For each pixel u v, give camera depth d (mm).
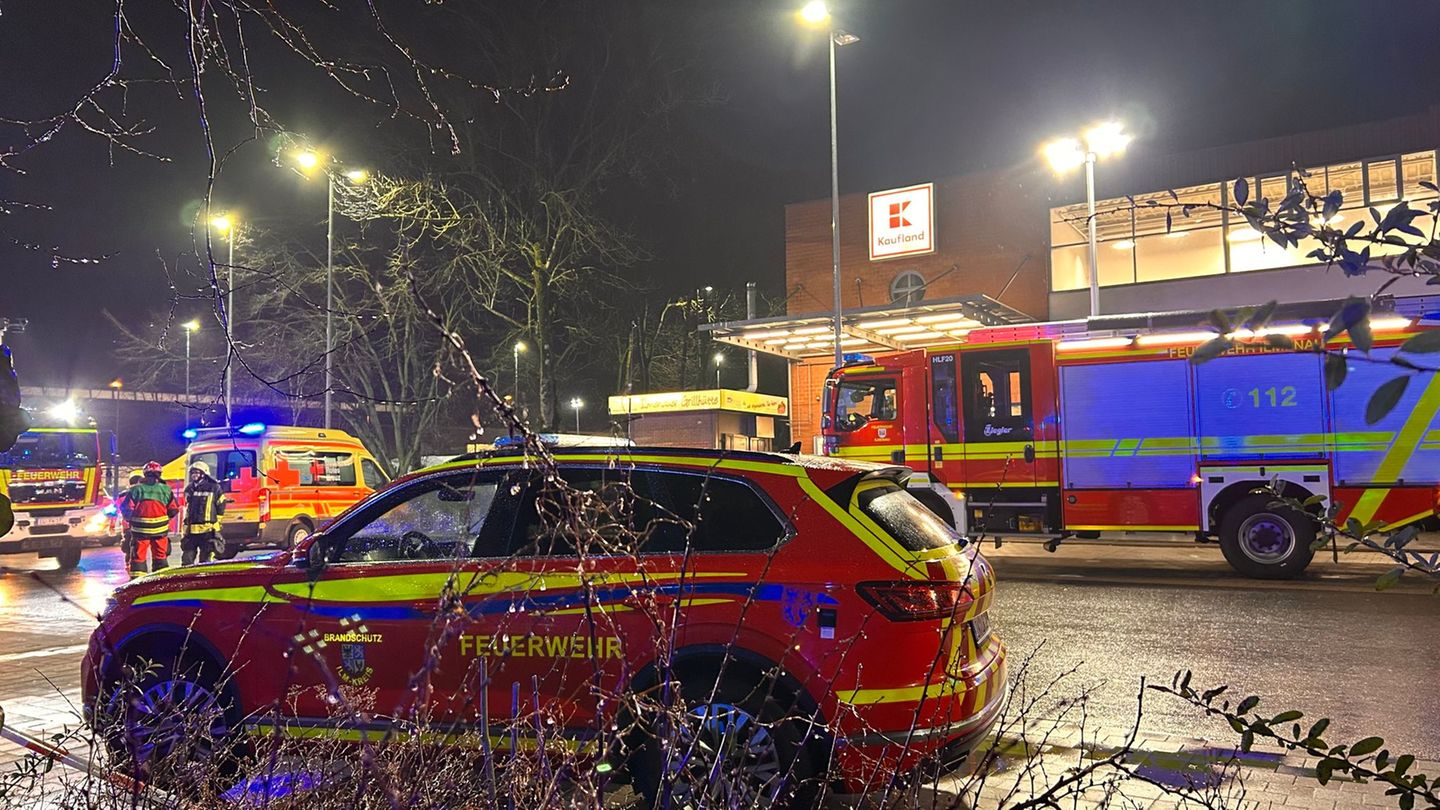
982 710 4605
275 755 2857
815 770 4332
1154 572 13414
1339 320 1474
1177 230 27406
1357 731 5855
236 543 16359
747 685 4418
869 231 32812
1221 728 5969
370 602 4934
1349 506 11945
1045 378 13617
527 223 29359
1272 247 26094
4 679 7762
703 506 4746
